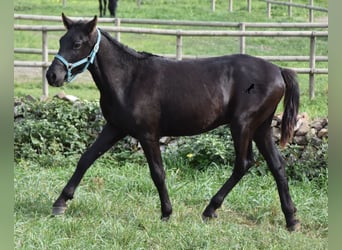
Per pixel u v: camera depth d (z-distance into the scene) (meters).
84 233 7.48
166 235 7.49
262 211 8.62
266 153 8.26
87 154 8.16
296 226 8.12
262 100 8.00
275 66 8.23
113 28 14.16
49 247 7.09
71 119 11.09
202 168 10.31
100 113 11.12
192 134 8.17
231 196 9.02
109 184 9.38
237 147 8.08
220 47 21.30
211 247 7.21
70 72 7.72
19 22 22.98
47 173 9.71
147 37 22.09
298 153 10.36
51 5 27.03
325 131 10.47
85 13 25.89
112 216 8.12
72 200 8.45
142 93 7.85
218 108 8.02
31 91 15.85
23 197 8.54
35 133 10.84
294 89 8.22
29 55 19.61
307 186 9.68
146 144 7.93
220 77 8.04
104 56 7.82
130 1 29.20
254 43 22.14
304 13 27.52
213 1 27.17
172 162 10.37
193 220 8.14
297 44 22.25
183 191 9.16
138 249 7.15
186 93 7.92
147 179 9.45
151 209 8.47
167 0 29.44
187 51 20.42
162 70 7.97
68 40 7.70
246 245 7.34
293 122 8.22
